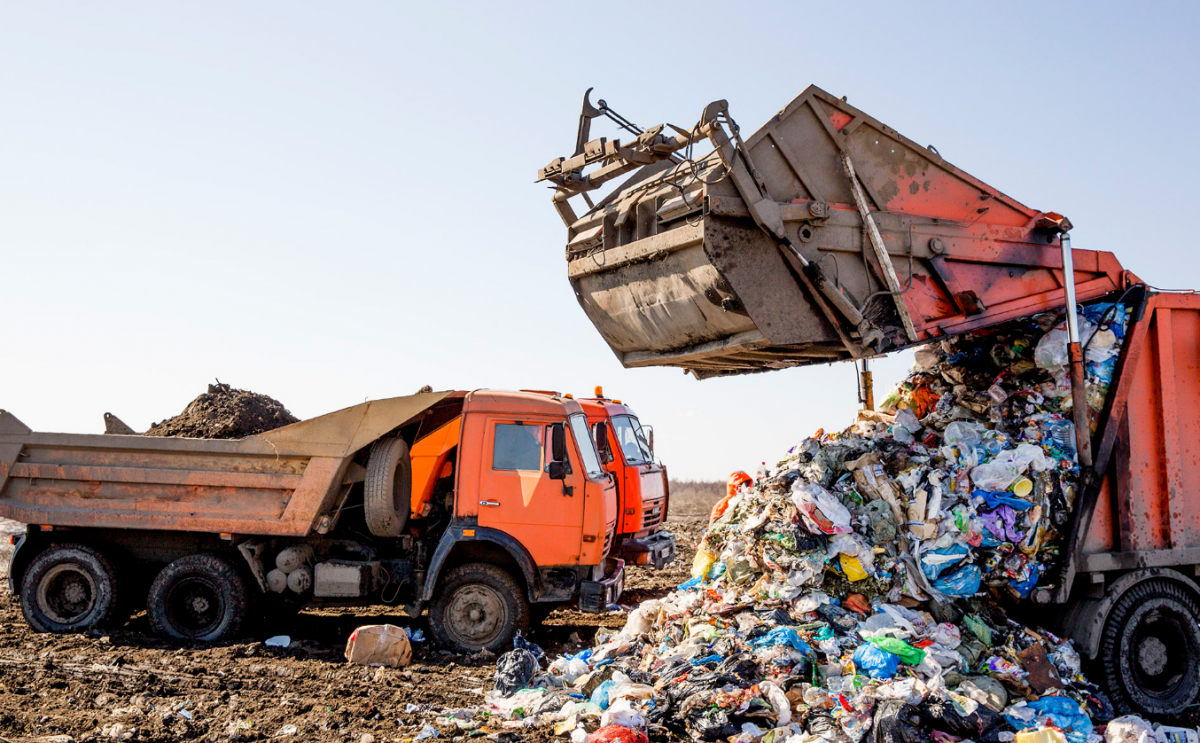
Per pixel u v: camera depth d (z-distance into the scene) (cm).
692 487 2936
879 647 585
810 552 645
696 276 635
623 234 704
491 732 578
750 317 598
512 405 851
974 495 663
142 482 877
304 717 610
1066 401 704
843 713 544
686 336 690
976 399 745
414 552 869
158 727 576
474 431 843
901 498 666
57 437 889
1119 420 683
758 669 585
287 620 958
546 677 683
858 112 647
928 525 652
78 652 781
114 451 887
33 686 662
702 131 593
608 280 732
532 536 821
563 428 817
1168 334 710
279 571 864
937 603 632
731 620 649
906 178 666
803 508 655
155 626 851
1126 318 717
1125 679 651
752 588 664
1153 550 680
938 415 764
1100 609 657
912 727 523
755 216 591
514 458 841
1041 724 559
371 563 862
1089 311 727
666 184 672
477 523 824
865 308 632
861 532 657
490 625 820
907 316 638
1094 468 672
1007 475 656
